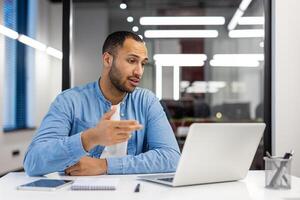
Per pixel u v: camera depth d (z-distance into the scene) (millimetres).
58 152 1401
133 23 7008
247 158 1407
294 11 2799
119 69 1745
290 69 2803
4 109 5219
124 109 1850
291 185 1335
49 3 7230
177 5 6602
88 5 7105
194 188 1280
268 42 2918
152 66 6949
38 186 1243
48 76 7191
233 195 1181
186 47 7445
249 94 7762
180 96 7273
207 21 6641
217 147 1295
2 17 5000
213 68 7617
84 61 7469
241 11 6012
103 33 7402
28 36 6250
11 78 5660
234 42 7375
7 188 1257
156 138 1752
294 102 2807
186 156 1244
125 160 1562
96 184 1256
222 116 6789
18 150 5539
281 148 2797
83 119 1764
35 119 6633
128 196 1144
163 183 1317
